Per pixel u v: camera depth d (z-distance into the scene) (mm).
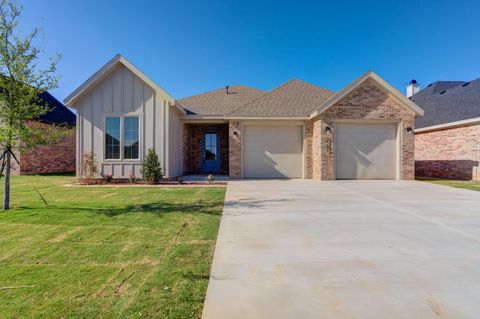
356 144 12953
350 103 12680
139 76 11875
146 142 12148
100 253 3764
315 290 2729
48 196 8281
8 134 6074
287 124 13891
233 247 3947
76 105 12195
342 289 2748
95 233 4625
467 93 15805
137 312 2367
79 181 12008
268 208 6566
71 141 20078
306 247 3941
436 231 4707
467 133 13492
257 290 2734
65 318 2293
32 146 6656
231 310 2389
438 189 9750
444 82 21016
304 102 14484
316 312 2350
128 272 3174
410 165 12766
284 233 4602
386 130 12961
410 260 3475
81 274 3125
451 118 14586
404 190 9508
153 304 2496
